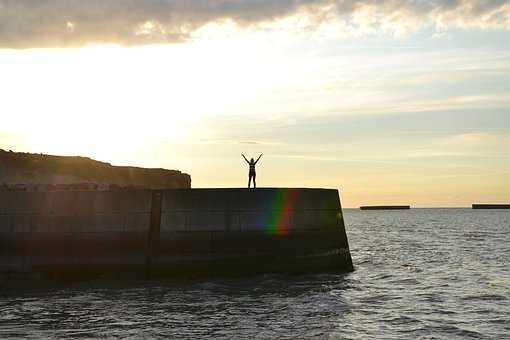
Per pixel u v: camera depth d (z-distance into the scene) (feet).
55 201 72.18
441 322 51.42
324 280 73.00
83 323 48.98
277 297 61.26
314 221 75.66
